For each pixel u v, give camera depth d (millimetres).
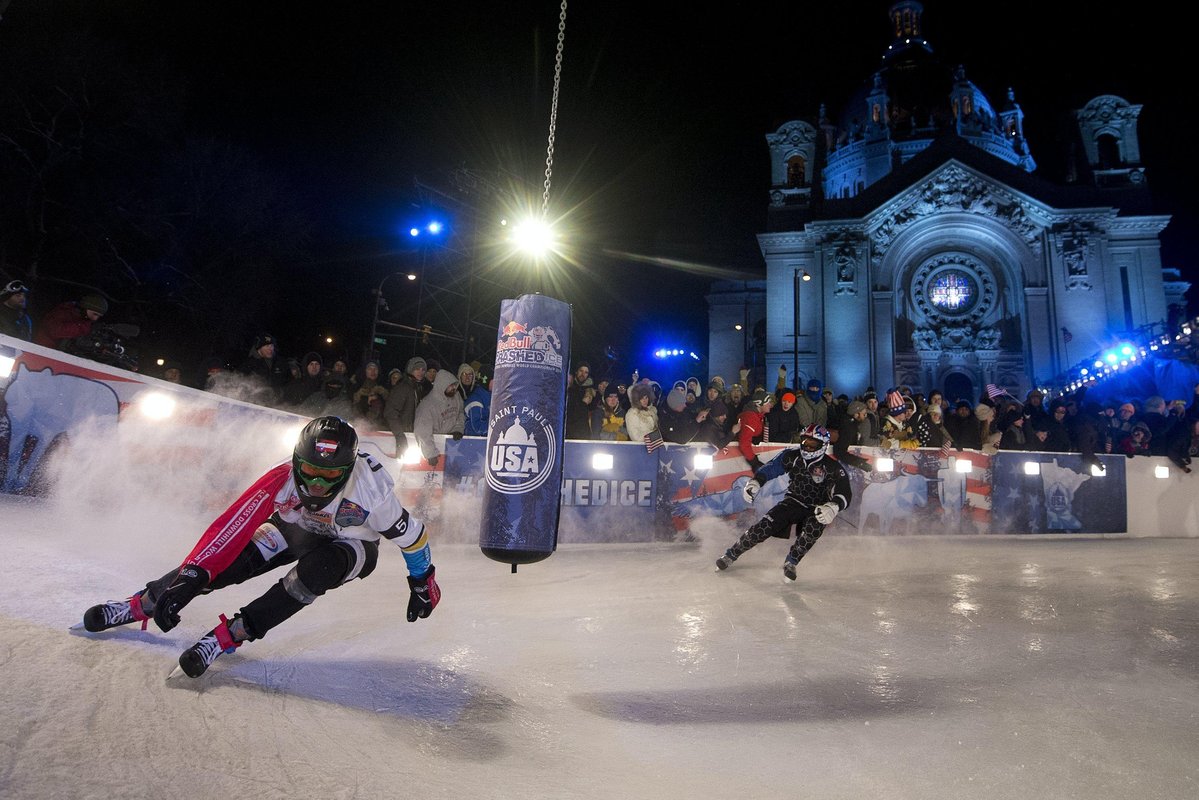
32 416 6078
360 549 3324
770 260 46188
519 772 2559
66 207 25125
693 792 2488
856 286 43375
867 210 44812
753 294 57844
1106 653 4504
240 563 3248
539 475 4223
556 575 7082
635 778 2584
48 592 3605
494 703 3250
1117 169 46188
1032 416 14148
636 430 10312
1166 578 7660
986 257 44031
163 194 27703
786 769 2715
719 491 10656
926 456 12164
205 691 2867
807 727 3156
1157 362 23672
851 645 4590
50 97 24844
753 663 4133
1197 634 5090
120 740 2330
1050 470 13000
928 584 7016
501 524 4145
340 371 9609
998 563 8695
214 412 7422
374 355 29203
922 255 44688
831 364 42719
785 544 10367
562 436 4375
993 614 5637
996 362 42406
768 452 11109
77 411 6367
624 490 10102
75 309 8078
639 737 2988
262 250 30203
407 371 9336
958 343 42906
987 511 12422
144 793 2049
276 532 3350
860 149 60000
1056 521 12883
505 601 5598
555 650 4211
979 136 58375
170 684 2850
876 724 3207
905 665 4156
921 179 43594
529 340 4387
